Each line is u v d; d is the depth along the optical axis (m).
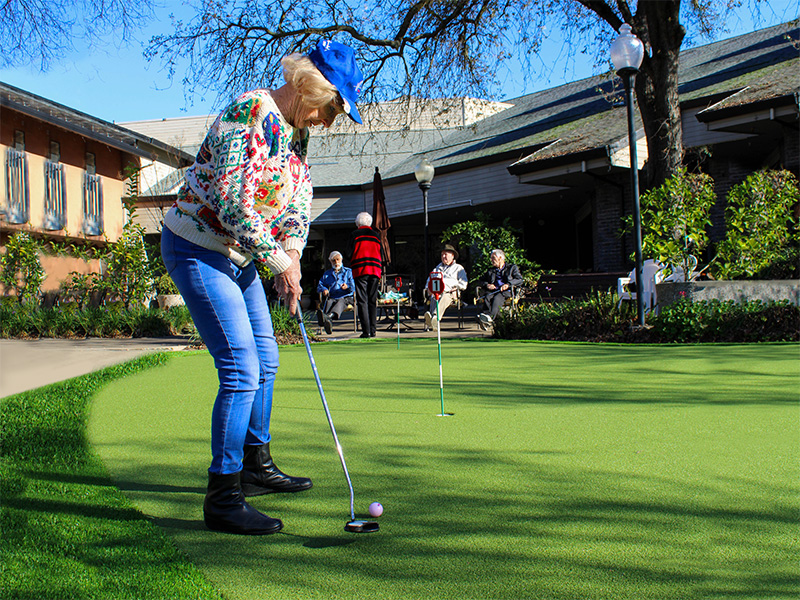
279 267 2.30
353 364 6.23
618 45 8.14
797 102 10.64
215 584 1.76
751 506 2.24
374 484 2.59
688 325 7.70
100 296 13.52
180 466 2.91
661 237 8.41
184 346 9.13
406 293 13.15
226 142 2.16
